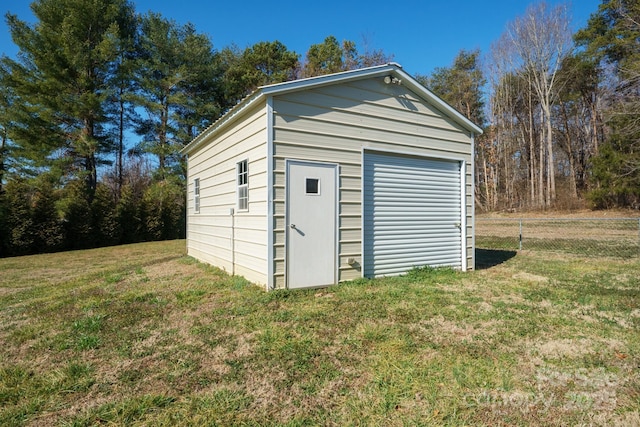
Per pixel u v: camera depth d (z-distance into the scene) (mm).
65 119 16000
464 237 6953
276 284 4980
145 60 18594
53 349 3092
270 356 2887
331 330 3447
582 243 11242
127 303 4547
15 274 7559
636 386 2389
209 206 8109
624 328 3486
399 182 6242
